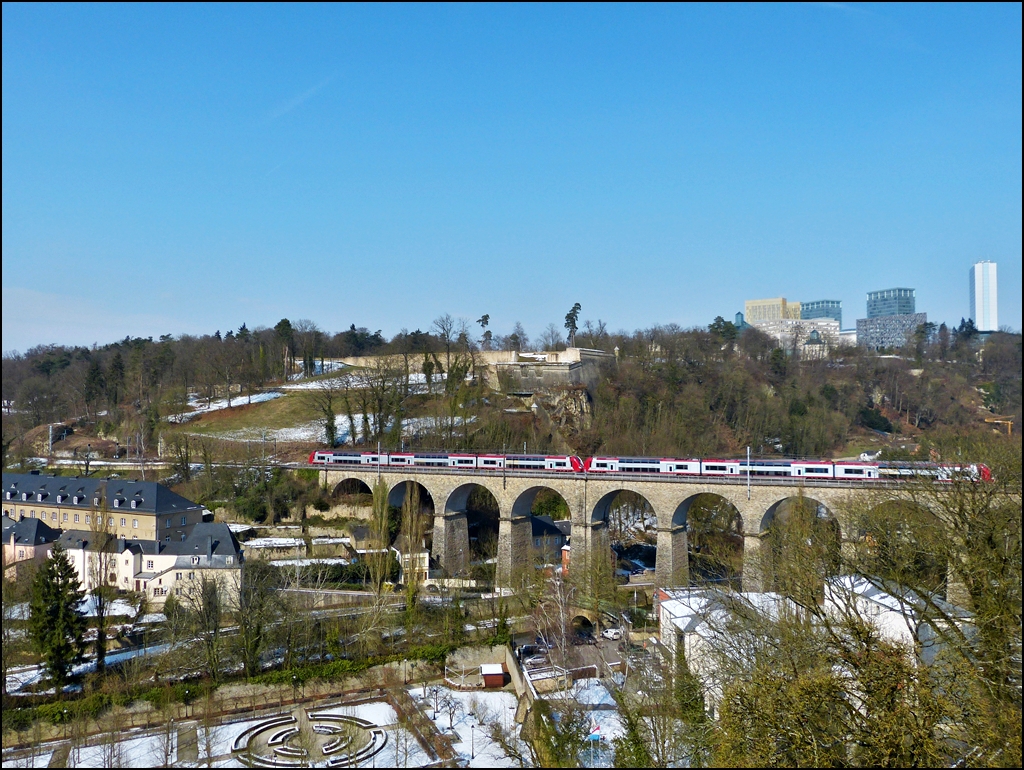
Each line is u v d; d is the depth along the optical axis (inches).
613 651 3481.8
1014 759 1432.1
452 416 6348.4
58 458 6156.5
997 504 2012.8
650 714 2348.7
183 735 2935.5
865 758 1583.4
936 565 2251.5
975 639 1836.9
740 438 7012.8
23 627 3462.1
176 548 4074.8
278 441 6378.0
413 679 3444.9
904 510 2399.1
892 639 2020.2
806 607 2135.8
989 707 1573.6
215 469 5403.5
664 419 6929.1
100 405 7495.1
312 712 3181.6
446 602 4040.4
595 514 4562.0
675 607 3233.3
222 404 7450.8
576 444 6451.8
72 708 2974.9
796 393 7824.8
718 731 1926.7
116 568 4077.3
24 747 2854.3
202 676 3272.6
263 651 3491.6
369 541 4630.9
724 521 5561.0
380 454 5290.4
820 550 2674.7
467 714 3105.3
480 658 3555.6
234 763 2741.1
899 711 1579.7
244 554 4559.5
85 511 4751.5
